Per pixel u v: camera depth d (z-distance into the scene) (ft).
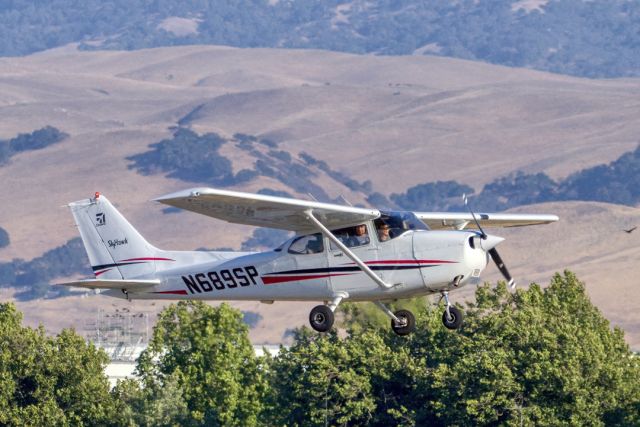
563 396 619.67
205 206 283.59
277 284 311.88
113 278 342.23
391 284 298.35
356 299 304.91
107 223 343.46
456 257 293.43
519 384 620.90
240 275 318.04
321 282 305.73
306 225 303.68
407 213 304.91
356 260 299.38
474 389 632.38
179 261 333.42
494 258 303.07
